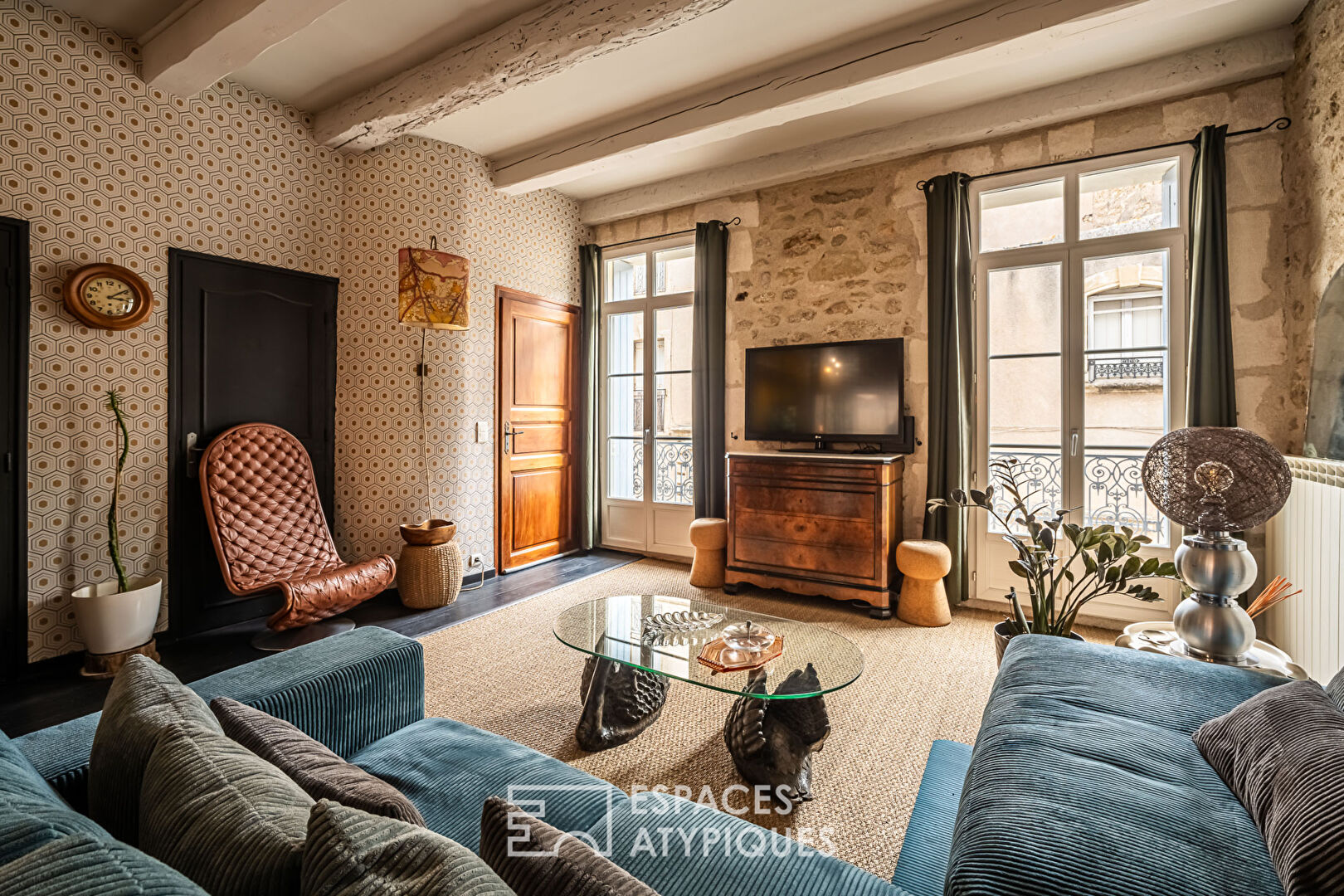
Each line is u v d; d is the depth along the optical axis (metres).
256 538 3.20
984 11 2.68
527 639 3.18
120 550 3.05
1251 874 0.92
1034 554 2.35
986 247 3.71
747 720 1.85
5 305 2.67
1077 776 1.15
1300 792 0.93
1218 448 1.81
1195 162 3.02
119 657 2.75
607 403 5.27
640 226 5.01
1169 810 1.06
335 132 3.65
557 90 3.39
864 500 3.57
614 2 2.61
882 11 2.74
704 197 4.57
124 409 3.04
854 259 4.05
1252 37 2.87
